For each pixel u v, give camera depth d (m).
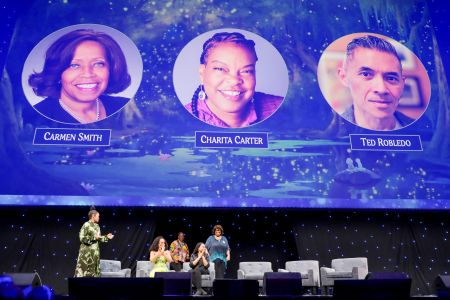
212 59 9.02
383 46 9.43
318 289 8.27
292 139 8.56
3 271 8.20
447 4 9.76
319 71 9.13
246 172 8.25
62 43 8.92
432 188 8.43
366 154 8.56
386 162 8.53
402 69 9.30
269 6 9.52
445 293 3.77
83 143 8.23
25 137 8.19
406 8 9.78
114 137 8.33
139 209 8.52
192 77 8.89
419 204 8.28
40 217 8.49
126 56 8.93
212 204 8.02
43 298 2.57
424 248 8.82
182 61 8.98
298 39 9.34
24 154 8.06
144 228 8.59
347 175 8.37
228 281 3.90
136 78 8.80
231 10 9.42
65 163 8.07
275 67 9.08
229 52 9.09
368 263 8.73
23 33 8.94
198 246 7.40
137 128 8.44
